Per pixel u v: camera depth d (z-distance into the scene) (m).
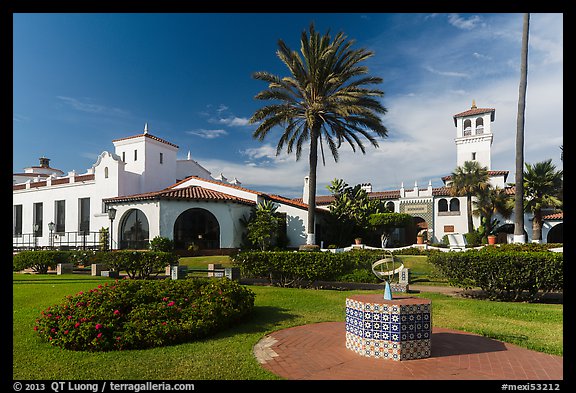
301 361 6.05
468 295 13.28
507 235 33.88
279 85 22.06
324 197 43.03
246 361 5.98
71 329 6.64
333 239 31.34
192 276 15.89
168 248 24.52
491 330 8.10
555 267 10.95
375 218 31.89
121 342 6.51
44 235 36.66
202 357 6.16
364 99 22.03
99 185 33.12
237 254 15.76
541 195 31.30
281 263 14.59
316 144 22.33
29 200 38.41
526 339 7.36
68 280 15.45
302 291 12.98
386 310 6.16
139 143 34.88
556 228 34.81
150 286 8.51
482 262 12.02
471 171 35.47
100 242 28.06
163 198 25.81
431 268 18.95
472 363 5.98
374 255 15.31
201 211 27.17
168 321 7.04
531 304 11.39
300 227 29.33
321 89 22.48
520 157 19.17
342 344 7.01
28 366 5.80
